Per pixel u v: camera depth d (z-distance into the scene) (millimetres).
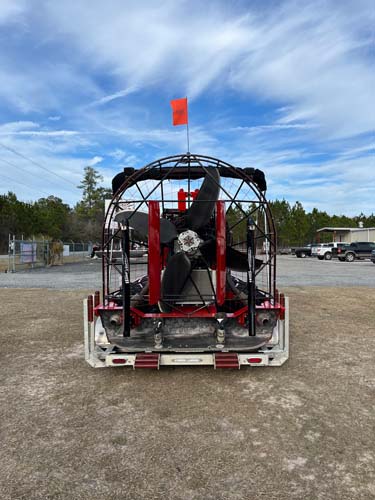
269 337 3879
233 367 3795
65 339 5441
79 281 13422
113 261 4426
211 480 2184
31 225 48000
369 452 2471
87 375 3969
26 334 5738
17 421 2945
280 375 3932
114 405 3227
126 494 2072
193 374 3967
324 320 6746
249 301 3801
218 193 4086
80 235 60312
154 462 2373
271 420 2924
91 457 2436
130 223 3951
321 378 3846
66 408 3174
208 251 4008
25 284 12469
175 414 3043
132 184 4773
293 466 2312
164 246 4148
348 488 2100
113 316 3945
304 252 34844
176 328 3916
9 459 2420
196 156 3992
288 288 11273
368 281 13398
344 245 30562
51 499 2035
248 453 2461
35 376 3953
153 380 3807
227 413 3051
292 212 49969
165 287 3977
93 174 62219
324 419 2941
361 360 4445
